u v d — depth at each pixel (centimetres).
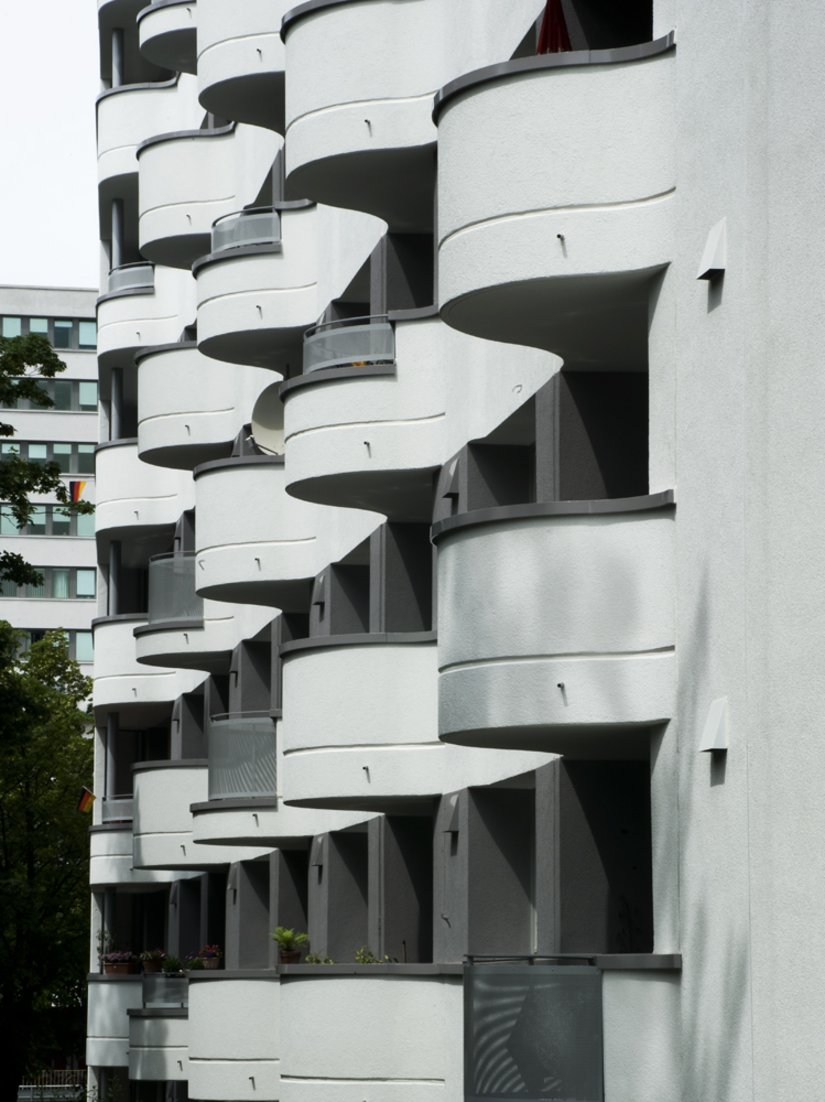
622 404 2278
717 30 1834
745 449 1756
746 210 1766
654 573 1917
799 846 1644
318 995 2819
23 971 7725
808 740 1638
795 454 1677
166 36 4719
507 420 2547
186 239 4544
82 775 8131
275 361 4056
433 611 2992
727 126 1808
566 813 2234
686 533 1875
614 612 1928
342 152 2848
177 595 4725
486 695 1998
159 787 4781
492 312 2075
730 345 1789
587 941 2220
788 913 1658
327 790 2945
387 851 3167
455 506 2789
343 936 3562
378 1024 2750
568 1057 1944
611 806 2241
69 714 8138
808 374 1661
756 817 1714
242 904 4469
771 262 1730
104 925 5806
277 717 3838
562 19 2222
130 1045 4828
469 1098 2011
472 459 2700
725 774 1772
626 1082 1889
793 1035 1642
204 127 4778
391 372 2969
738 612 1761
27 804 8031
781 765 1680
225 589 3966
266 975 3712
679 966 1853
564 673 1942
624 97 1955
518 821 2688
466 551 2033
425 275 3144
